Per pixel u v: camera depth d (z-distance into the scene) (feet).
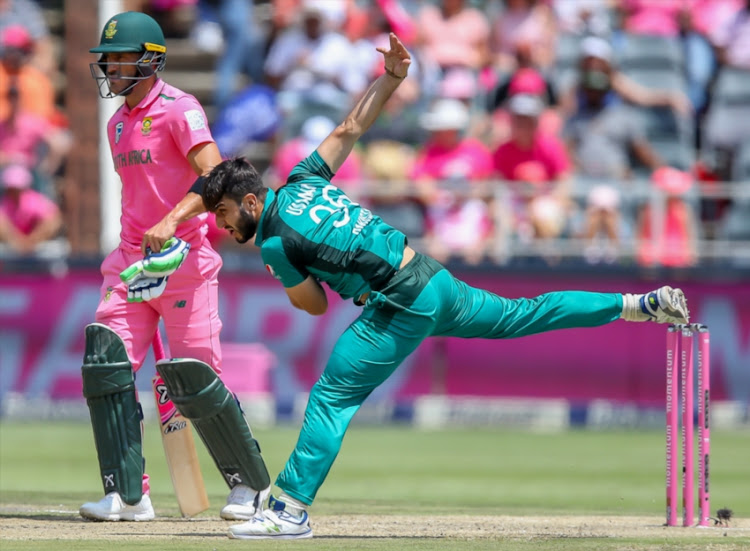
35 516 69.77
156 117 64.90
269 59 169.68
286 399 148.46
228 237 152.76
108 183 163.12
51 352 152.25
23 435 140.77
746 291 143.84
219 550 52.49
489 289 146.10
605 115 156.46
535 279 145.38
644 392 145.79
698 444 64.59
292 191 58.95
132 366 66.59
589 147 155.12
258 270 149.89
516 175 149.28
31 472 112.57
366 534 61.98
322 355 148.46
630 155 156.15
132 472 66.54
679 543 56.18
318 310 60.23
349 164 150.71
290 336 148.97
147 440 137.59
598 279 144.46
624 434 141.90
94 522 66.39
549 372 147.64
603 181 152.15
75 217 161.38
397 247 57.82
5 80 165.27
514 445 133.08
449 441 136.56
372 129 159.43
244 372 146.00
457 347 149.69
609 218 145.38
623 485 104.83
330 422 57.57
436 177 149.48
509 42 172.04
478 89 167.53
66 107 165.48
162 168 65.21
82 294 151.84
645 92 160.45
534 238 146.30
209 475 113.91
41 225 158.10
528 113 148.56
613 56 166.30
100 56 65.72
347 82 162.61
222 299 150.30
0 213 156.97
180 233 64.95
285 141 161.17
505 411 148.15
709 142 165.78
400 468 116.16
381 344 57.47
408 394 151.12
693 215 146.00
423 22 170.30
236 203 58.23
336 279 57.98
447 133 150.82
